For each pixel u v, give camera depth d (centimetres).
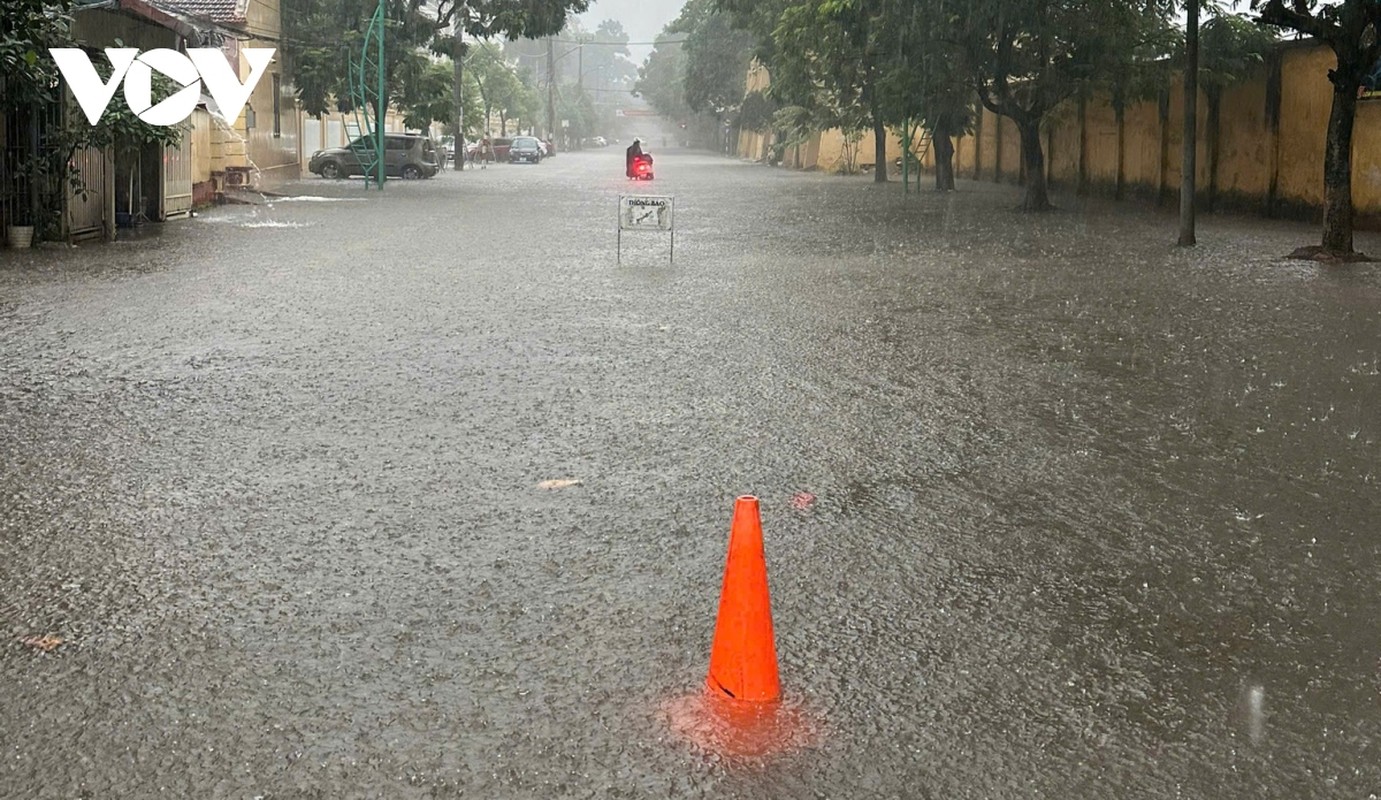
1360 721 425
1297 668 467
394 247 2062
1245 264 1803
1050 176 4116
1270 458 758
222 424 824
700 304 1391
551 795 374
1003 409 882
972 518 641
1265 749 405
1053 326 1240
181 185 2731
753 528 432
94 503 658
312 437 793
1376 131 2394
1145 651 481
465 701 434
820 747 403
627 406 884
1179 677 458
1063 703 436
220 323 1227
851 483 701
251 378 966
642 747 402
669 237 2302
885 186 4581
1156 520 640
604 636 490
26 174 1992
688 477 711
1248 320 1274
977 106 4431
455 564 571
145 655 471
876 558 580
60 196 2019
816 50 3669
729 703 432
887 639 489
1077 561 580
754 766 391
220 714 425
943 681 452
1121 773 389
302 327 1205
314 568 565
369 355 1064
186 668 460
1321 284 1562
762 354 1085
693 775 385
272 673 456
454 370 1002
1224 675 460
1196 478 715
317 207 3172
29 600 525
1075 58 2919
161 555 580
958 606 524
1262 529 627
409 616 510
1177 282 1594
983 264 1823
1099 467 737
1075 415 865
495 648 479
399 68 4909
